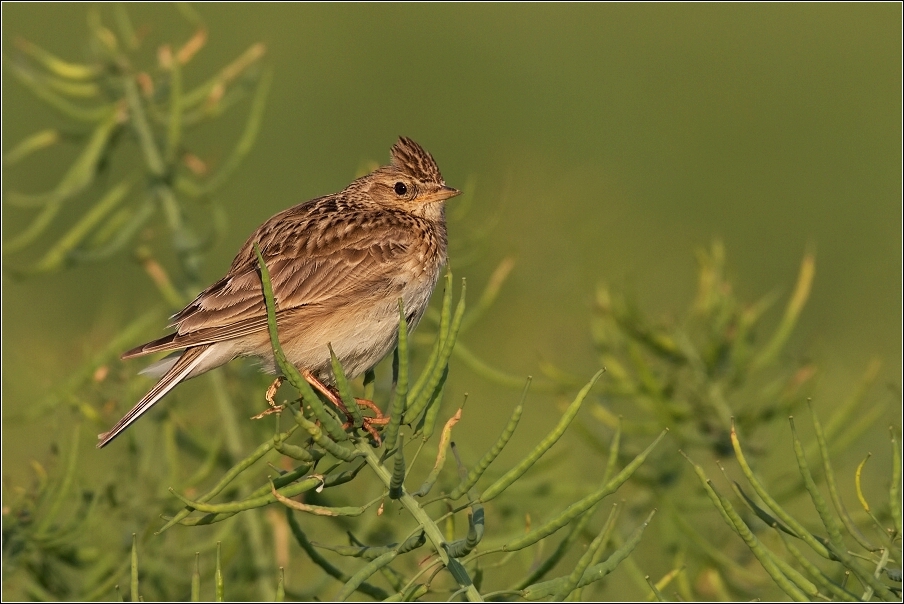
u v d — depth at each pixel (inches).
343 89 1266.0
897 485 366.9
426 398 364.8
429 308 595.2
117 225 642.8
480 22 1406.3
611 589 549.0
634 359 560.1
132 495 547.5
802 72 1352.1
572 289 913.5
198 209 1056.8
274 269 549.3
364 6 1396.4
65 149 1139.3
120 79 654.5
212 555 548.4
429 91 1275.8
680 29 1411.2
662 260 1018.1
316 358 551.5
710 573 534.3
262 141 1173.7
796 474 547.8
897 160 1246.9
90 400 603.5
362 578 358.6
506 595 360.8
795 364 587.2
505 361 869.8
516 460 775.7
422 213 610.9
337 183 1117.7
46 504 516.4
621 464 568.7
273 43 1314.0
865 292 1038.4
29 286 979.3
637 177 1181.1
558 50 1373.0
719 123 1259.8
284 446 355.9
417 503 364.5
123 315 938.1
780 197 1170.0
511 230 952.9
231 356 539.5
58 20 1206.3
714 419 574.2
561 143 1216.2
